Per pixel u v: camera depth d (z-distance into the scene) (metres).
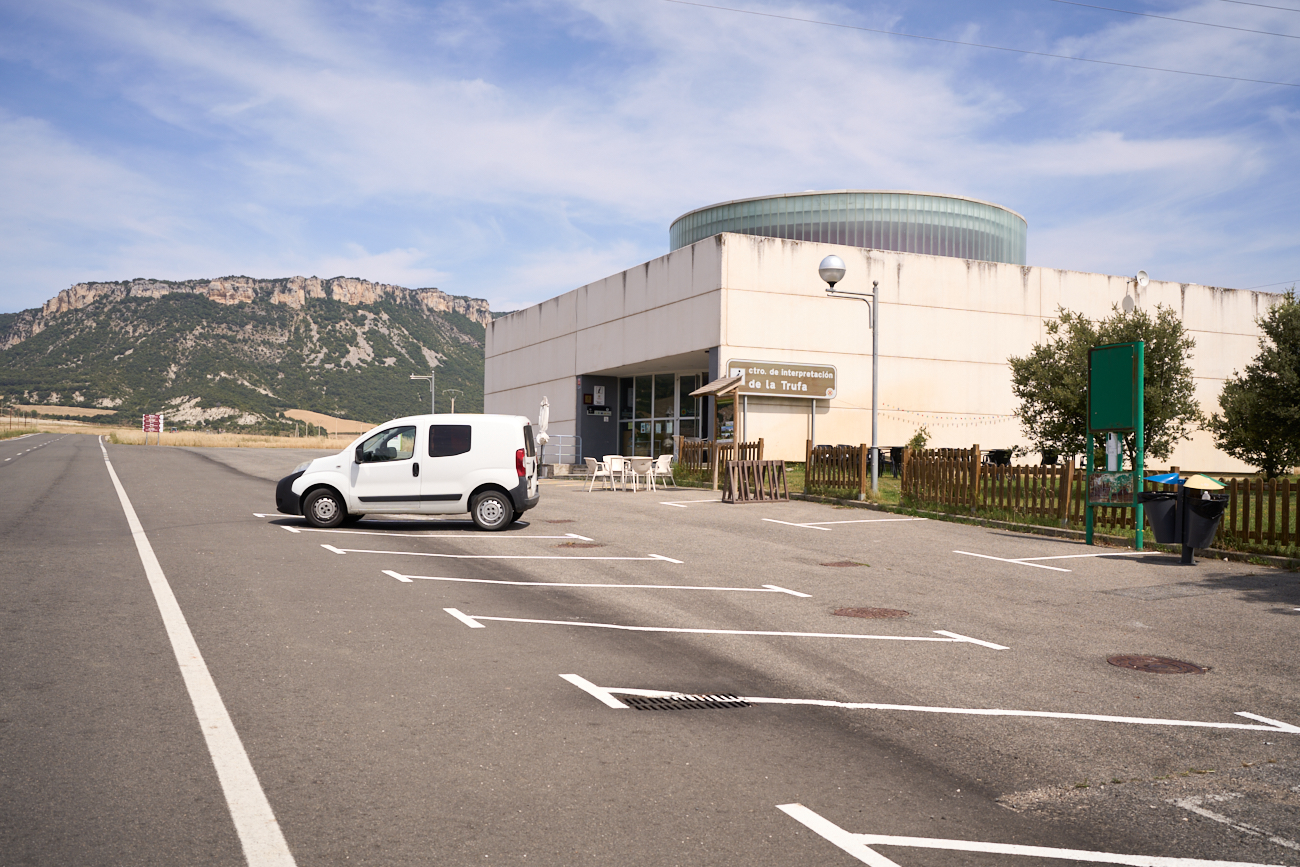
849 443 30.16
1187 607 9.41
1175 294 34.69
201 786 4.26
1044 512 16.02
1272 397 22.73
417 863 3.54
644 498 22.03
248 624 7.64
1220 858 3.83
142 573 9.95
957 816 4.18
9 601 8.33
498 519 15.02
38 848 3.61
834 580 10.83
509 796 4.23
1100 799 4.45
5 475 26.75
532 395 41.88
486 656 6.86
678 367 34.47
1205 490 12.17
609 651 7.16
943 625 8.44
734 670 6.70
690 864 3.60
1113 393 14.07
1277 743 5.32
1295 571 11.77
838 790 4.44
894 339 30.69
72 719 5.17
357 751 4.77
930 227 34.84
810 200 34.88
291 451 53.19
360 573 10.43
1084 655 7.38
